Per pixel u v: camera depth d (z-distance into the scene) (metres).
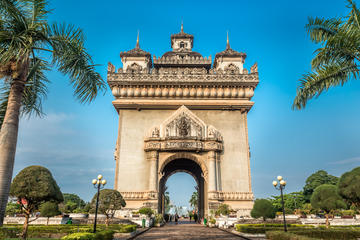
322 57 13.89
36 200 14.41
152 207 31.09
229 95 35.91
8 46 10.86
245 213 30.97
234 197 32.22
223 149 34.41
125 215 30.73
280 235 16.61
